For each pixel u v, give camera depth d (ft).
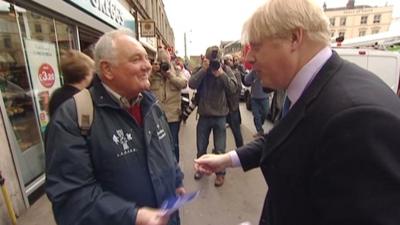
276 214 3.09
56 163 3.88
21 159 11.18
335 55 2.89
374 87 2.48
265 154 3.06
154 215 3.63
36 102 12.40
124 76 4.37
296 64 2.87
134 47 4.41
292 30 2.74
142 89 4.58
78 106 4.19
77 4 15.47
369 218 2.10
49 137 4.07
